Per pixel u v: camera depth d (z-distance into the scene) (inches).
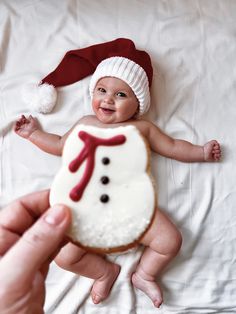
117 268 28.3
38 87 29.7
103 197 17.4
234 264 28.6
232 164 29.4
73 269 27.2
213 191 29.1
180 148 28.7
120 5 31.0
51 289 28.5
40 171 29.3
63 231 16.5
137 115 29.5
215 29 30.9
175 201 29.0
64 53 30.7
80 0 31.0
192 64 30.5
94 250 17.8
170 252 27.2
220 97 30.2
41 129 29.8
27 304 16.7
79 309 28.5
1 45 30.6
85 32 30.8
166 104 30.1
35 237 16.2
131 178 17.8
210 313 28.4
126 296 28.3
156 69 30.5
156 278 28.7
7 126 29.7
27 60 30.6
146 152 18.2
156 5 31.1
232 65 30.5
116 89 28.1
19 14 31.0
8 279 15.9
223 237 28.7
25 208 19.3
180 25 30.9
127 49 28.9
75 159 17.6
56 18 30.9
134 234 17.6
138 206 17.6
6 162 29.5
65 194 17.5
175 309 28.2
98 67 28.9
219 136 29.7
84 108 30.2
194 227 28.7
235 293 28.5
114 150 17.9
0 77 30.5
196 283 28.6
